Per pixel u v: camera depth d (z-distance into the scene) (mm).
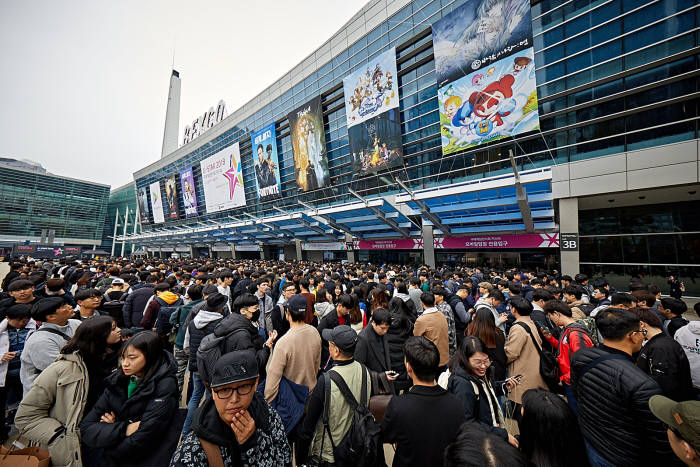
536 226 12875
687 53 9289
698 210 11188
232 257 35812
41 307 2465
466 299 5605
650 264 12039
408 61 17719
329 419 2027
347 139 21828
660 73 9977
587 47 11312
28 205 53500
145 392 1828
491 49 12797
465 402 1959
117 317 4602
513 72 12258
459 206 13500
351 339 2129
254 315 3354
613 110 11039
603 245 13219
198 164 39406
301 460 2074
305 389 2547
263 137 27469
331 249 23188
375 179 20000
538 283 6598
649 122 10328
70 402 1989
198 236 34781
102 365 2252
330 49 22609
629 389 1667
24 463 1761
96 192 63562
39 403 1928
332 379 2086
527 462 885
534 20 12641
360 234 20641
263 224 24422
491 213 13703
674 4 9508
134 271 8508
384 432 1714
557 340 3490
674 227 11633
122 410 1805
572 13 11641
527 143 13117
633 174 10312
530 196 12078
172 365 2025
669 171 9672
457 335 5055
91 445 1707
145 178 51281
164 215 44719
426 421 1594
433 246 16766
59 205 57656
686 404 1266
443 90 14484
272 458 1516
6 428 2992
